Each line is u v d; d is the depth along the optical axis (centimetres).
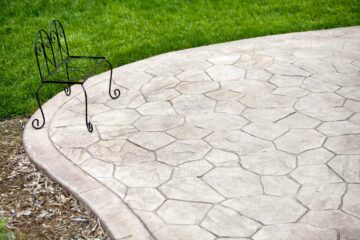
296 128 480
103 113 533
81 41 718
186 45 696
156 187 415
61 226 392
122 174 433
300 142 459
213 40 706
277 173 422
